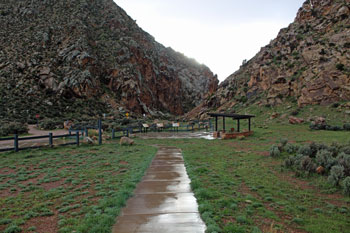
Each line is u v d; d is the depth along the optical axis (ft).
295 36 166.40
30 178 29.50
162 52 504.43
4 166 35.76
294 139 62.49
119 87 241.35
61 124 120.26
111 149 53.36
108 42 277.85
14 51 201.26
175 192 23.17
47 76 190.49
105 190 23.82
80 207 19.47
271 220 16.89
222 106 188.96
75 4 298.35
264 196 22.07
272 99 136.87
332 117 91.71
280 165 34.73
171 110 376.68
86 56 218.18
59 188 24.82
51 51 217.15
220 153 46.91
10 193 23.68
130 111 228.22
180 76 509.76
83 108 187.42
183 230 15.16
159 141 73.05
